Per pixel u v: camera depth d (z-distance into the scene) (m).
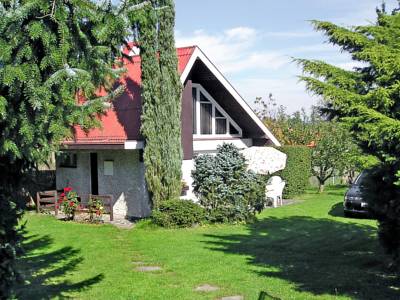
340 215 17.75
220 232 14.38
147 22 6.07
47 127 5.01
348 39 8.59
